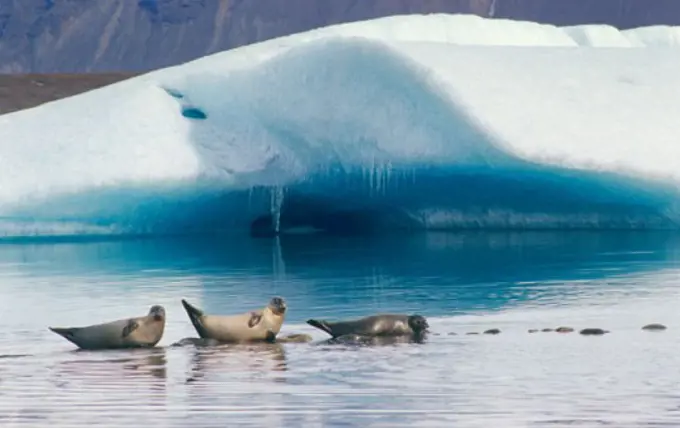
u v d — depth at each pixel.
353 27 113.06
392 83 97.75
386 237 100.38
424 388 41.41
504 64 100.56
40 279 77.06
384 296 65.44
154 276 77.19
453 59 99.31
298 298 65.56
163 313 50.47
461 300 63.09
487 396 40.22
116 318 59.72
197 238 103.12
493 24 116.00
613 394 40.28
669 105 99.25
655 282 69.00
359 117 97.56
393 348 48.69
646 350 47.50
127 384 42.75
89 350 50.06
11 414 38.84
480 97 96.19
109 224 102.19
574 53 103.81
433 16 115.31
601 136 95.50
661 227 100.31
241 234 106.06
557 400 39.56
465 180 97.50
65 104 105.12
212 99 103.38
